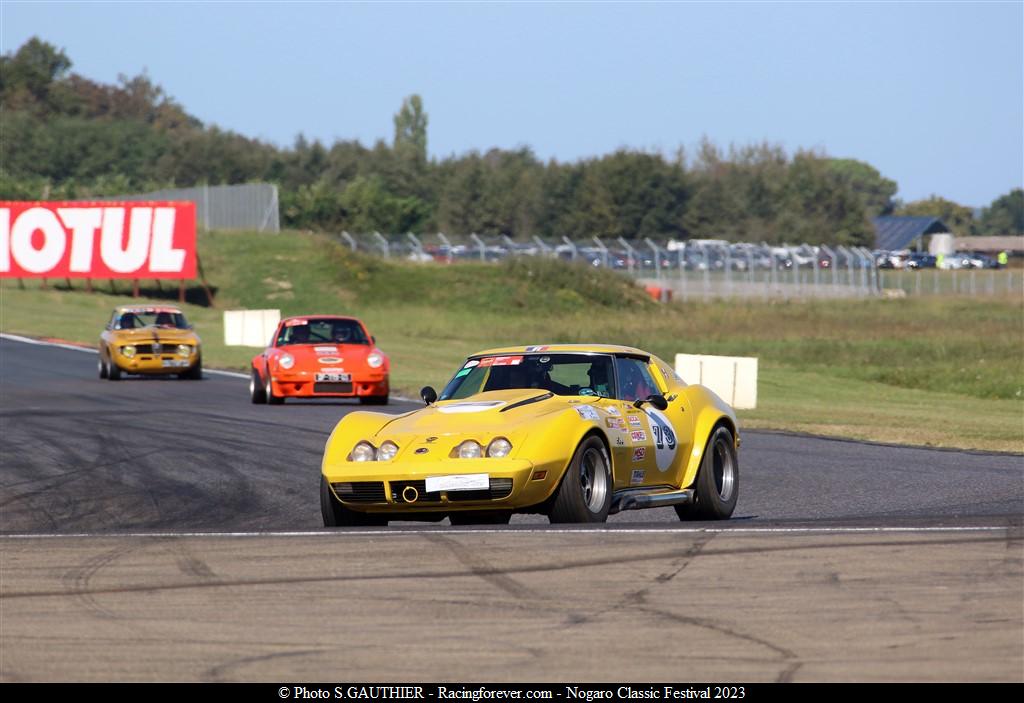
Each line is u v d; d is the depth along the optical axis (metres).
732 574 26.67
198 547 30.97
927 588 25.27
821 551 29.08
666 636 21.89
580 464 33.53
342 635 22.27
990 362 133.25
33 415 72.50
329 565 28.27
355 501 33.69
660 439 37.34
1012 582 25.77
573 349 38.72
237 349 140.75
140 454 55.69
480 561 28.30
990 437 67.56
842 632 22.02
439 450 32.97
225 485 47.31
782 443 62.62
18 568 28.80
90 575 27.80
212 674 20.05
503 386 37.72
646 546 29.77
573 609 23.89
